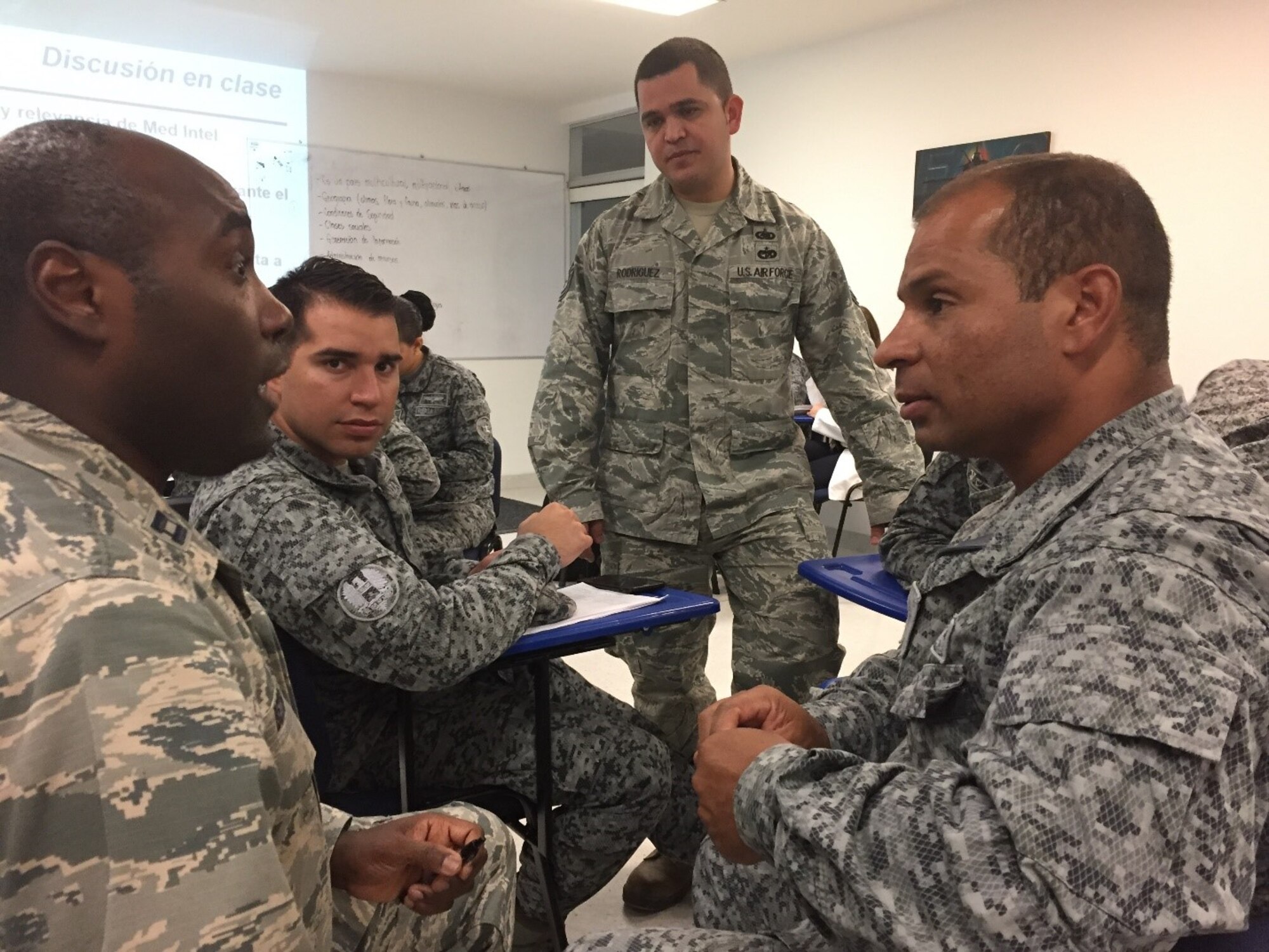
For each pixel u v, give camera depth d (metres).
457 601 1.23
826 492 3.94
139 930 0.46
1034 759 0.55
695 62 1.78
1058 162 0.70
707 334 1.90
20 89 4.54
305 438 1.35
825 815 0.60
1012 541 0.73
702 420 1.90
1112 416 0.72
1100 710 0.54
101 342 0.57
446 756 1.45
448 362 2.99
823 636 1.89
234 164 5.25
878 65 4.39
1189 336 3.41
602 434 2.01
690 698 2.05
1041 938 0.52
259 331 0.64
